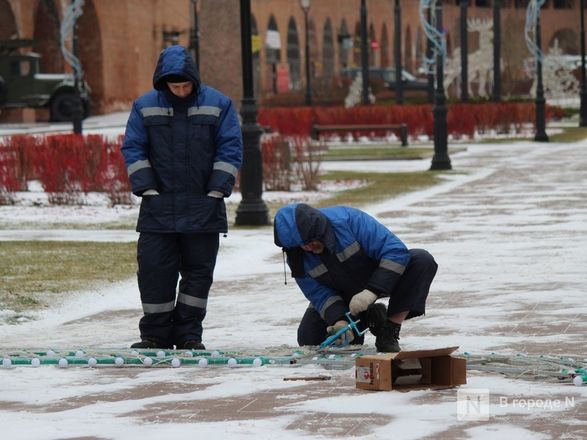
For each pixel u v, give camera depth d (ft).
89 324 50.29
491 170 148.87
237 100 161.27
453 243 74.49
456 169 152.15
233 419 30.83
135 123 42.75
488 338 42.88
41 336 47.06
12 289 59.62
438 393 33.12
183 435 29.17
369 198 111.75
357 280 38.88
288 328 47.24
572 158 171.01
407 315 38.83
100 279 63.10
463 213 94.43
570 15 576.20
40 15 331.77
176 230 42.37
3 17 306.96
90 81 345.10
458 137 230.89
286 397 33.27
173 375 37.29
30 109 312.29
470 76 377.09
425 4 192.24
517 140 227.20
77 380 36.88
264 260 70.49
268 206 106.73
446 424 29.53
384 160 175.83
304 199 113.19
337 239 38.50
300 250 38.91
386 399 32.48
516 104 246.68
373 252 38.47
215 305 54.03
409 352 33.17
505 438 28.07
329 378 35.60
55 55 333.21
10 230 90.17
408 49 540.52
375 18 513.04
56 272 65.77
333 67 487.20
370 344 41.78
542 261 64.64
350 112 237.04
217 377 36.65
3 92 282.56
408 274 38.60
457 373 33.83
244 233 86.12
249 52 91.25
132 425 30.48
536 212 93.30
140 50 368.27
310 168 124.47
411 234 80.33
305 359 38.11
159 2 380.99
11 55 283.18
